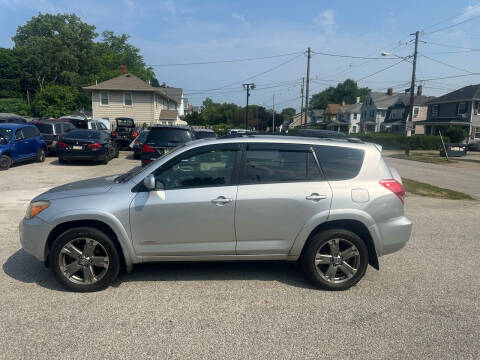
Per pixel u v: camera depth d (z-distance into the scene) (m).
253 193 3.93
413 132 49.50
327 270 4.07
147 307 3.62
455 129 37.75
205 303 3.72
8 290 3.91
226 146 4.06
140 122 35.66
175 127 10.80
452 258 5.20
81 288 3.89
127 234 3.87
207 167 4.00
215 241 3.98
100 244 3.85
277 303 3.76
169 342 3.04
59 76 66.88
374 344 3.07
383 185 4.09
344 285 4.05
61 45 66.25
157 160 4.19
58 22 74.31
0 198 8.38
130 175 4.34
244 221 3.94
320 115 91.94
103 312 3.50
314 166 4.08
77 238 3.84
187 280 4.27
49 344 2.98
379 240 4.05
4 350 2.89
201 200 3.88
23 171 12.51
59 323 3.29
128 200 3.86
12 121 19.44
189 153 4.01
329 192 3.97
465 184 13.20
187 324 3.32
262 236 3.99
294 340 3.11
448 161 23.23
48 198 3.95
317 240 3.99
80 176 11.81
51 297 3.78
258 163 4.05
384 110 62.59
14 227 6.20
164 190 3.91
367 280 4.39
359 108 72.12
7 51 66.94
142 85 35.44
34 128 14.45
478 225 7.11
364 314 3.57
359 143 4.30
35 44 67.81
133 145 17.12
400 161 22.97
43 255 3.89
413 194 10.56
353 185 4.03
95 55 70.62
